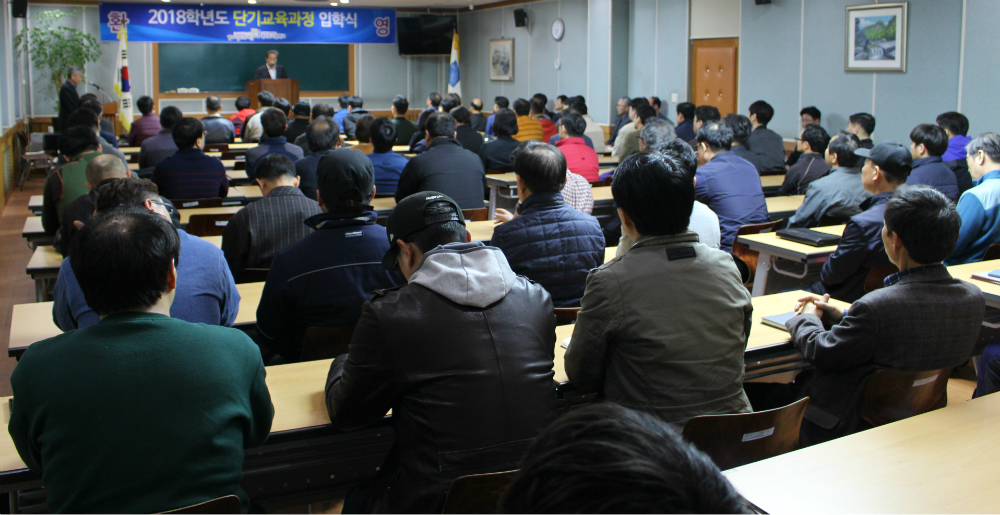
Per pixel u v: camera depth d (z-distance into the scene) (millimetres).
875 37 7402
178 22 13703
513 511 512
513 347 1536
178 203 4598
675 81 10461
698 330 1690
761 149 6699
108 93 13547
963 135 5707
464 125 7645
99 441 1232
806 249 3594
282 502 1892
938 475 1420
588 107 12039
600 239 2643
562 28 12523
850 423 1923
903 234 1886
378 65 15648
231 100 14523
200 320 2074
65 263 2066
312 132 4641
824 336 1998
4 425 1704
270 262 3033
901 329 1854
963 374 3715
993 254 3564
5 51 9977
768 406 2287
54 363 1265
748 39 9078
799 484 1389
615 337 1720
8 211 8625
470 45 15586
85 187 4012
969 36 6547
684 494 479
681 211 1742
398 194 4746
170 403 1264
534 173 2572
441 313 1510
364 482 1702
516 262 2543
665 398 1673
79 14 13219
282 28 14352
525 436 1509
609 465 483
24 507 1607
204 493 1276
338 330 2223
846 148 4211
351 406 1577
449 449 1474
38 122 12641
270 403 1463
